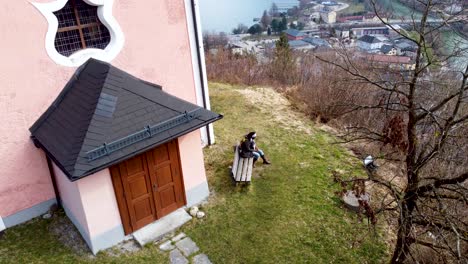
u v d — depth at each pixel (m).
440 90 7.39
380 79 7.14
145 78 9.02
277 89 17.69
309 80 17.02
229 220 8.46
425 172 7.49
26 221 8.29
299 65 20.39
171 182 8.28
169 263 7.30
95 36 8.28
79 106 7.19
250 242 7.86
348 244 7.88
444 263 5.84
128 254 7.48
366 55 12.70
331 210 8.80
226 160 10.82
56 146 6.88
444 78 7.53
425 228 6.68
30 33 7.11
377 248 7.82
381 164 10.05
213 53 24.58
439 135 6.02
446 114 7.38
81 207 7.09
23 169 7.86
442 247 5.77
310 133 12.78
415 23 5.94
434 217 5.93
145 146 6.93
